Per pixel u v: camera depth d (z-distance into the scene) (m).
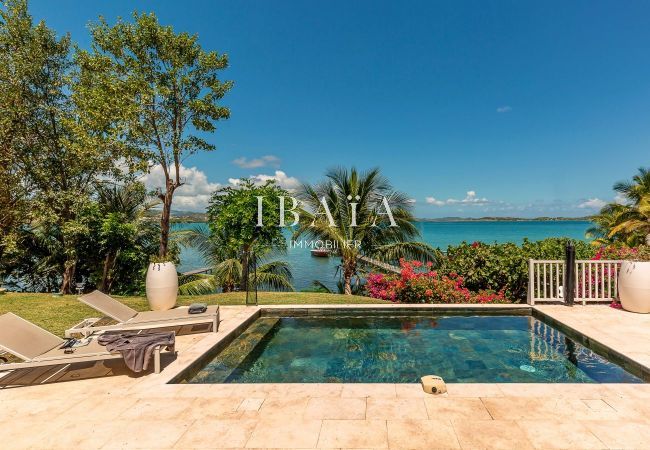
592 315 6.47
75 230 9.52
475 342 5.68
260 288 13.82
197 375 4.54
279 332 6.39
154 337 4.44
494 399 3.44
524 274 8.83
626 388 3.65
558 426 2.96
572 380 4.21
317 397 3.54
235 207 10.02
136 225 11.24
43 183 10.42
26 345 3.97
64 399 3.57
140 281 11.10
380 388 3.72
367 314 7.55
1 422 3.14
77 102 9.73
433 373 4.53
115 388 3.81
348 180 13.19
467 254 9.71
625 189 22.08
